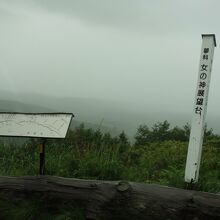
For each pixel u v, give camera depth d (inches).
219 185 239.6
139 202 175.3
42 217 193.5
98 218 182.2
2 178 212.7
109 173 265.9
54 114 223.3
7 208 199.9
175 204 170.2
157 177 291.3
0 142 382.3
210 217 164.2
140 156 403.5
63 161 293.1
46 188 200.2
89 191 190.9
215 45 241.1
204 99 230.4
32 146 375.6
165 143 503.2
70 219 187.3
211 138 526.6
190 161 228.7
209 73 232.7
